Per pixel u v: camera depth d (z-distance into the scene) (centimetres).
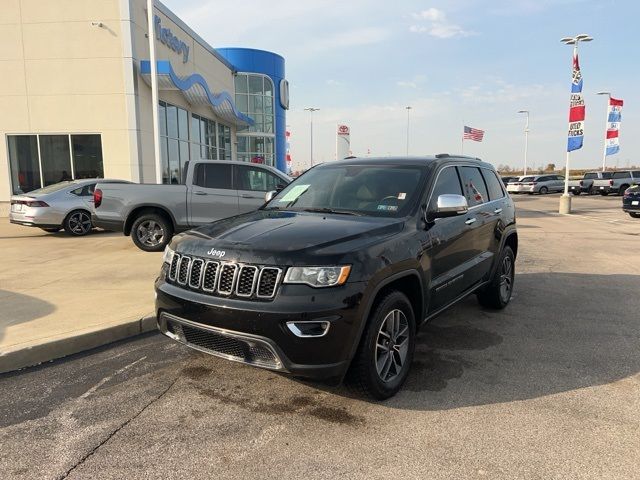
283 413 352
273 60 3738
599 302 664
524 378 413
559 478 277
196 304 342
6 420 342
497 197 623
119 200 953
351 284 328
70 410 356
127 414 350
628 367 438
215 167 988
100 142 1719
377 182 467
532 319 584
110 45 1670
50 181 1731
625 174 4212
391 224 396
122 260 877
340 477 279
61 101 1695
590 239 1345
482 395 382
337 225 383
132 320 516
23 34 1664
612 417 347
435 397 378
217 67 2769
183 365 438
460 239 482
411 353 399
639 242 1283
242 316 323
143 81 1748
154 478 277
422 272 402
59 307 566
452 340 509
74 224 1236
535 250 1142
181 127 2141
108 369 429
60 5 1652
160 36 1902
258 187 1012
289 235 358
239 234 369
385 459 296
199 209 972
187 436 321
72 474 280
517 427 333
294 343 318
